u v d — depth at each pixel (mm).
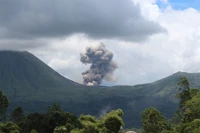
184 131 85938
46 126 109500
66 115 111688
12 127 96188
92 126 101000
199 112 95062
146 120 113062
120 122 109125
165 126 109125
